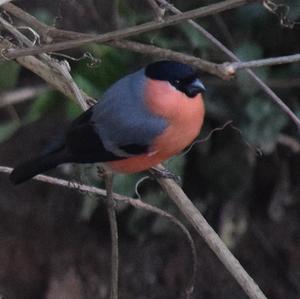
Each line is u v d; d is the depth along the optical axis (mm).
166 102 8070
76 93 8180
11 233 12414
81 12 10680
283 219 12039
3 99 10867
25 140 12039
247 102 10484
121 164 8469
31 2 10953
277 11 9859
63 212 12359
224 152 10992
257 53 10266
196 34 10094
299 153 11453
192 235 12055
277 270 12141
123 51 10125
